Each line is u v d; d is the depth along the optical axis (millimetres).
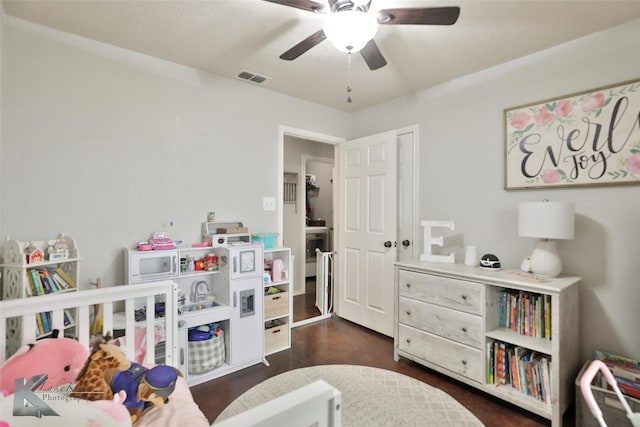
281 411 608
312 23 1919
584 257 2072
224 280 2443
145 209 2336
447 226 2551
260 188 2965
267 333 2682
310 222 5387
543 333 1948
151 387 1221
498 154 2480
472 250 2391
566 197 2152
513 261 2400
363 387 2041
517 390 1946
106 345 1305
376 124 3436
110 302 1505
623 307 1929
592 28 1967
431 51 2254
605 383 1798
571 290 1900
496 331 2057
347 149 3520
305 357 2631
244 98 2852
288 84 2879
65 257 1874
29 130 1904
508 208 2430
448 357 2197
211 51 2279
